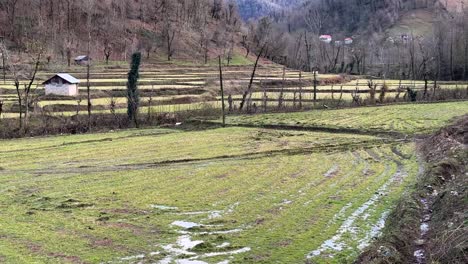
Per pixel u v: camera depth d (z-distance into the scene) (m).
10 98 64.62
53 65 98.50
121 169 32.16
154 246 17.30
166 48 139.75
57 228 19.33
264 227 19.39
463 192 20.05
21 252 16.58
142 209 22.33
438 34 127.62
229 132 49.97
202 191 25.81
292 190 25.75
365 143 41.66
